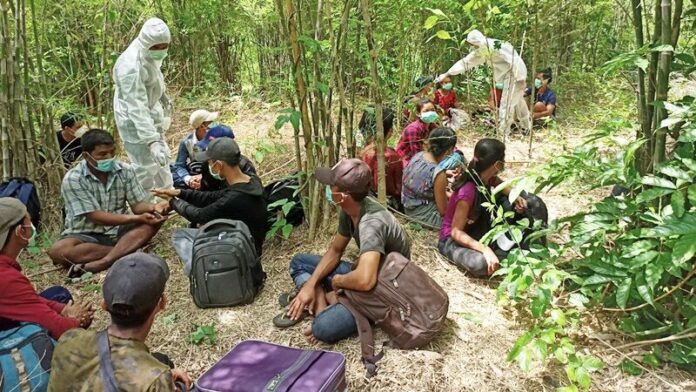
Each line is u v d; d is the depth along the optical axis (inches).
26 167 159.5
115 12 185.2
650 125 107.6
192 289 122.1
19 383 83.0
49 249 140.3
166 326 117.3
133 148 160.9
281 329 114.7
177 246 135.6
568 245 102.4
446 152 151.6
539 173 104.8
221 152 132.0
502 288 107.2
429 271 135.0
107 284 66.8
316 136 144.1
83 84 212.4
